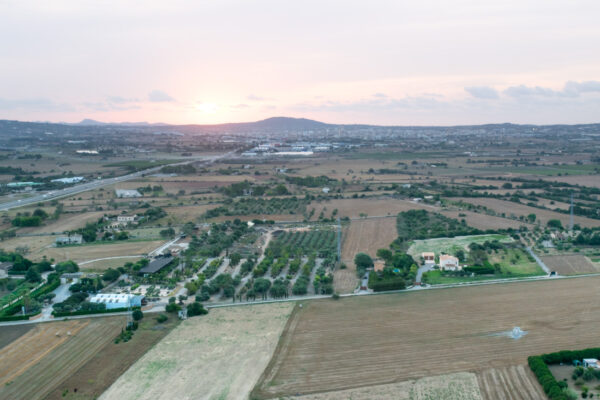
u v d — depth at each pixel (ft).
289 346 557.74
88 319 638.53
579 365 502.79
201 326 613.52
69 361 527.81
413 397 456.86
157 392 467.11
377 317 634.43
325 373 499.92
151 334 591.37
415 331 592.19
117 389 472.44
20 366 518.78
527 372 495.41
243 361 524.93
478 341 564.30
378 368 508.94
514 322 613.11
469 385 474.90
